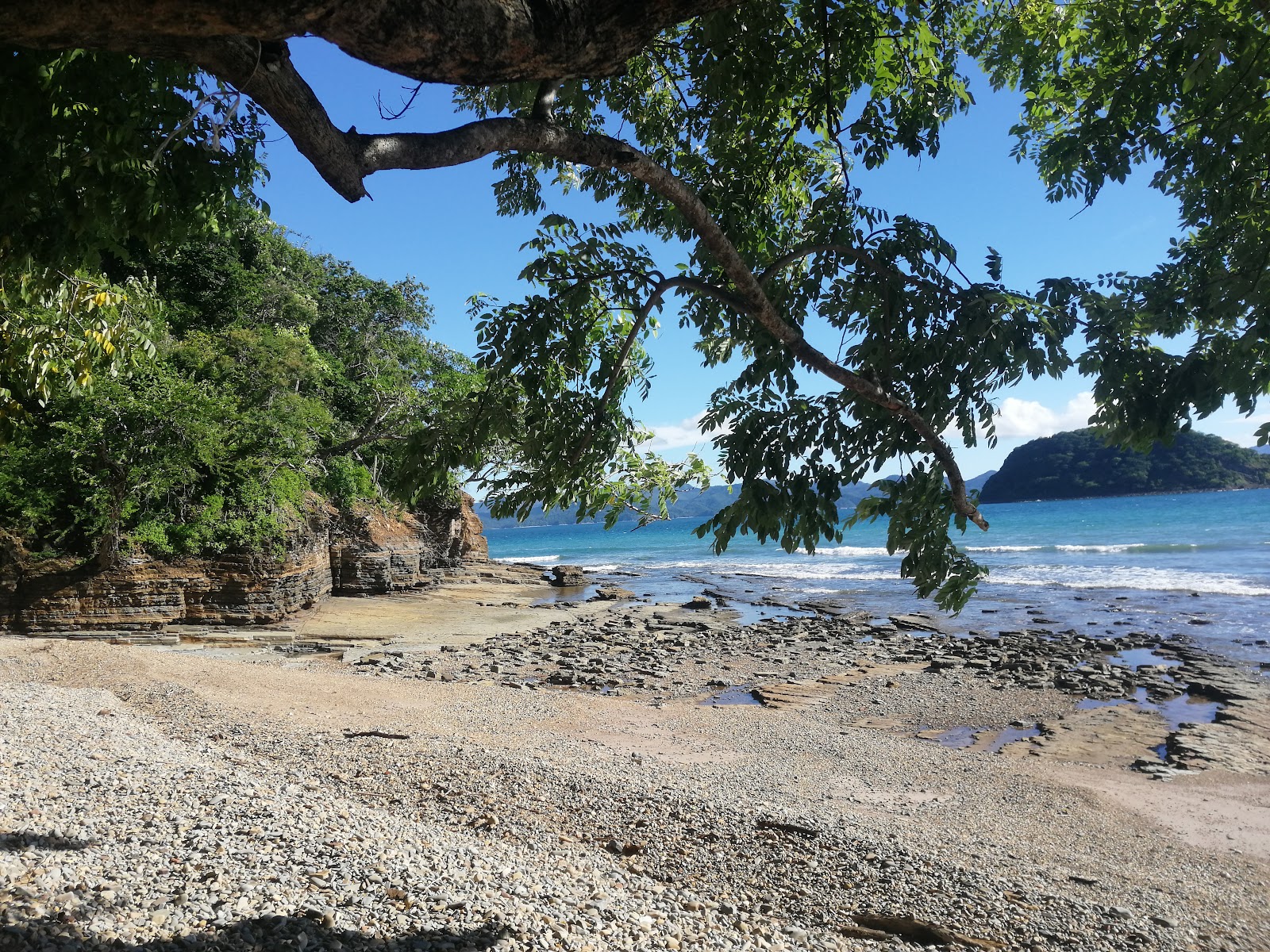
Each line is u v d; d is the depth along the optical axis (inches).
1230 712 627.8
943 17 215.0
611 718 632.4
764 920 242.7
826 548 3080.7
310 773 380.2
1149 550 2203.5
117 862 212.1
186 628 977.5
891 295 167.5
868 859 302.4
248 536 1021.8
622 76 223.3
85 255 157.2
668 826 332.2
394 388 1227.9
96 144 130.5
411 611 1320.1
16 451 869.8
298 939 171.8
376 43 84.4
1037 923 255.6
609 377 198.1
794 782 462.3
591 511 215.6
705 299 206.2
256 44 86.7
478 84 97.2
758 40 177.8
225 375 1090.1
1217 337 147.0
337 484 1386.6
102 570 926.4
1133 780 486.3
